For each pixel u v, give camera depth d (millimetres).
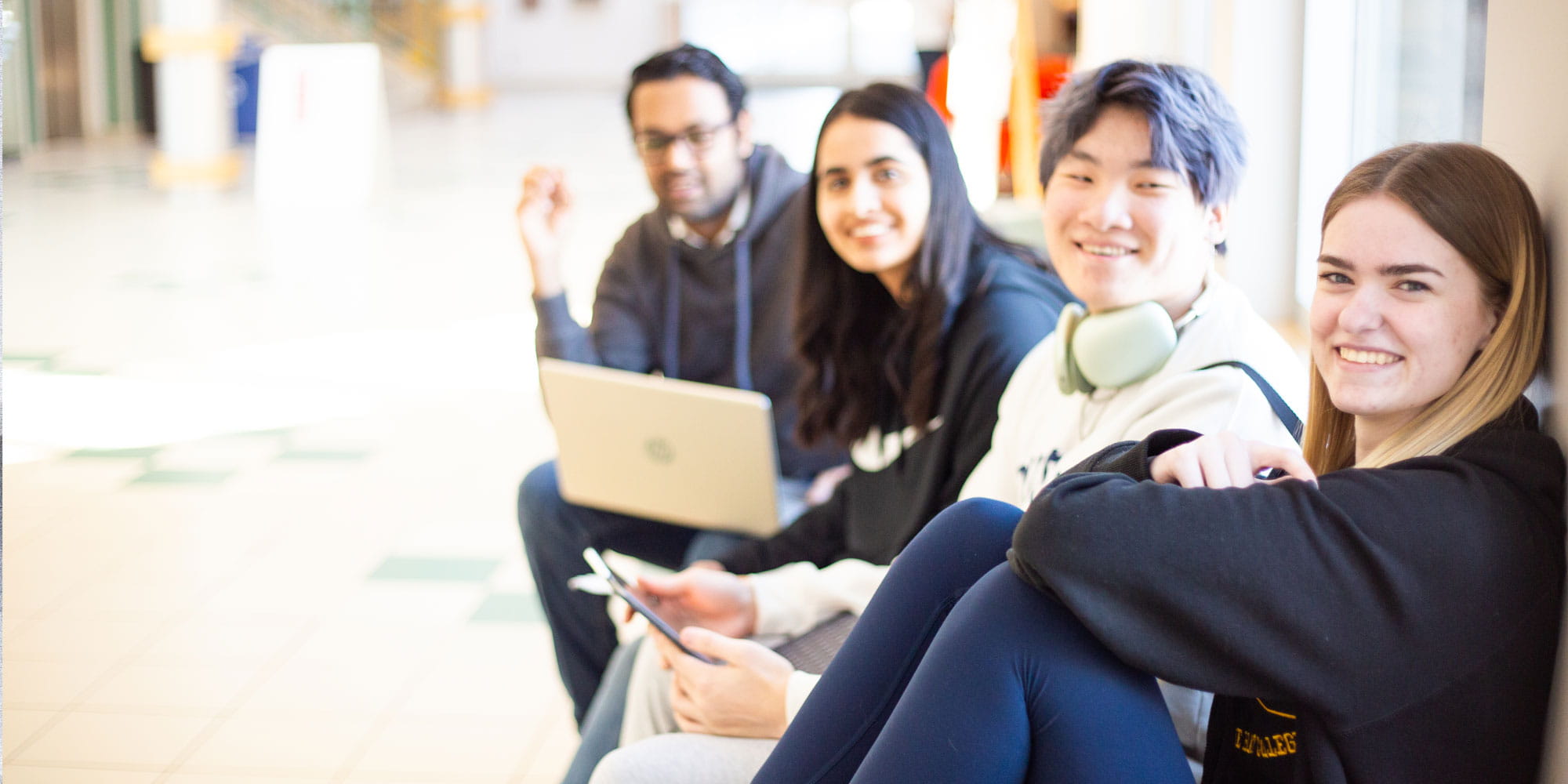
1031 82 7883
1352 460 1325
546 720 2686
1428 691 1062
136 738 2602
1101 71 1525
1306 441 1345
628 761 1587
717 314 2689
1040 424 1719
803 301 2113
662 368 2775
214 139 10617
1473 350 1164
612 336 2752
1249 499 1064
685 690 1686
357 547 3607
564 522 2527
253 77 13812
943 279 1945
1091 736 1100
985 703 1114
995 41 8172
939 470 1942
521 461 4328
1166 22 5043
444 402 4988
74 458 4344
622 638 2709
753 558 2152
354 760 2529
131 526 3750
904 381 2016
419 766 2508
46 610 3195
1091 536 1062
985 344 1905
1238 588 1041
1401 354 1166
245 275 7258
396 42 18344
